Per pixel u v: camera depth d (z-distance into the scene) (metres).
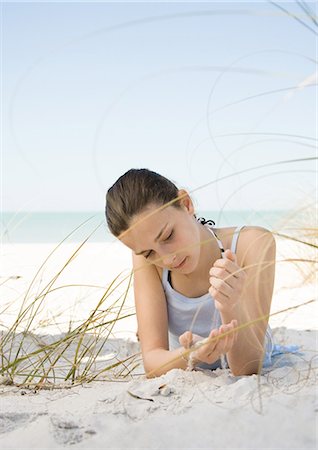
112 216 1.92
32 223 25.47
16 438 1.38
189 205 1.97
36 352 2.04
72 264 6.82
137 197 1.86
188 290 2.11
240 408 1.46
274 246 1.99
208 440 1.32
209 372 1.86
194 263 1.93
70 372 2.05
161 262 1.92
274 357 2.12
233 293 1.78
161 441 1.33
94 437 1.37
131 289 4.91
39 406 1.62
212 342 1.71
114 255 8.24
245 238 2.06
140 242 1.88
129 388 1.70
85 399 1.67
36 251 8.76
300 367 1.88
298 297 4.11
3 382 1.98
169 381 1.72
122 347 2.86
